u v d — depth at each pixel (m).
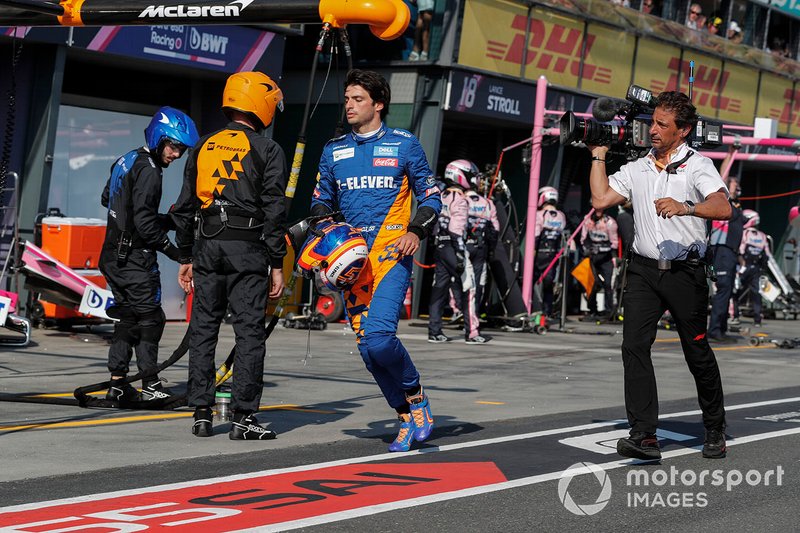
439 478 5.60
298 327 14.88
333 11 6.59
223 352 11.21
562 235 18.61
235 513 4.73
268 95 6.58
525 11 18.16
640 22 20.48
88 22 7.33
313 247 6.17
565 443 6.73
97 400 7.60
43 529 4.41
